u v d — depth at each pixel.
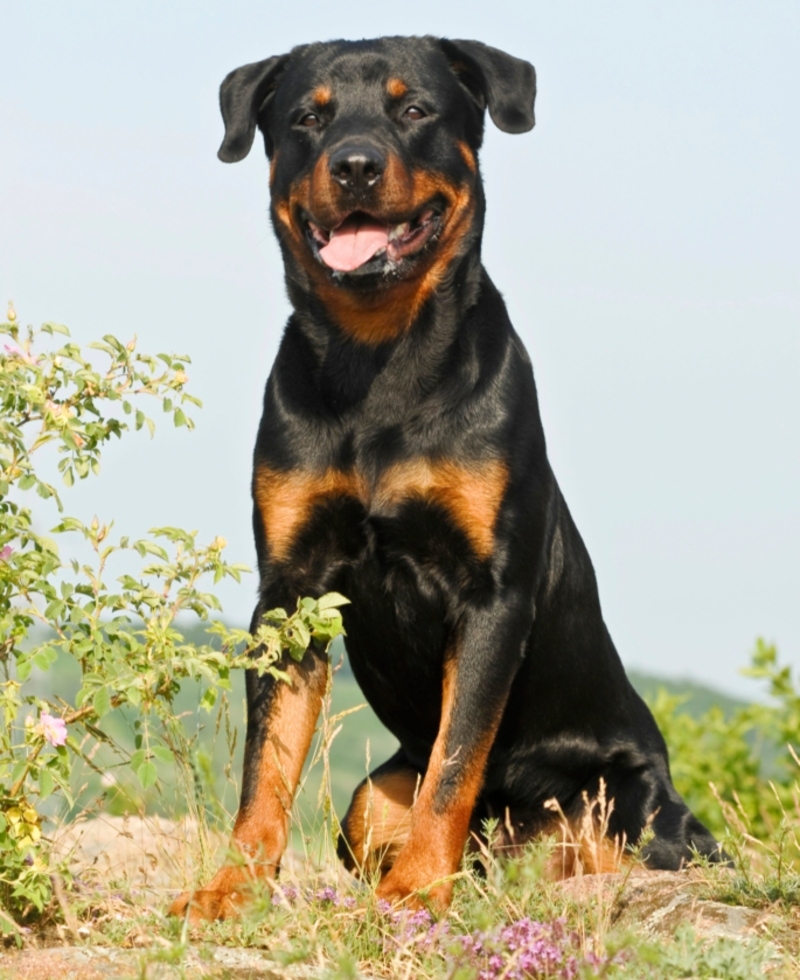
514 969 3.64
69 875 4.20
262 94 6.17
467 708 5.27
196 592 4.47
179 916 4.34
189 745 4.83
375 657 5.79
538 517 5.53
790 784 9.66
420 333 5.46
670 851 5.98
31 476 4.42
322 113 5.73
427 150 5.63
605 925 4.00
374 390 5.45
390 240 5.40
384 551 5.50
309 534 5.52
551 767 6.09
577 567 6.08
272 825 5.02
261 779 5.11
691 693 10.88
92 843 5.99
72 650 4.23
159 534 4.51
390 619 5.61
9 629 4.27
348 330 5.50
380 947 4.11
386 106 5.66
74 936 4.07
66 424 4.46
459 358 5.48
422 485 5.38
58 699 4.58
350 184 5.31
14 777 4.09
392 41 5.89
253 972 3.73
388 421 5.44
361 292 5.37
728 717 11.15
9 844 4.07
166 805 5.32
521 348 5.81
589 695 6.11
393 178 5.34
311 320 5.62
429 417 5.41
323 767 4.98
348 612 5.72
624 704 6.31
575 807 6.14
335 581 5.61
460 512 5.36
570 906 4.39
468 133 5.96
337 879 4.74
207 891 4.51
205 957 3.63
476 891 4.62
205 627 4.61
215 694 4.33
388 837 6.05
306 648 5.21
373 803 6.09
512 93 5.96
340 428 5.48
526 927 3.93
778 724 9.98
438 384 5.44
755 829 8.95
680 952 3.66
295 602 5.57
